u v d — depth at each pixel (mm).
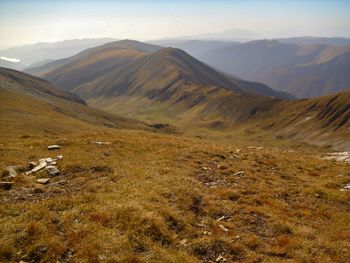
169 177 23891
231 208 20422
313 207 22625
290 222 19516
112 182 22484
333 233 18406
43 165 25891
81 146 33469
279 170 32438
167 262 13555
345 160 41250
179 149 35781
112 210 17062
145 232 15578
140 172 25000
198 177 26438
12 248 13672
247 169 30547
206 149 37125
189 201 19922
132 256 13406
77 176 24188
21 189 21422
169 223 16812
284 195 24609
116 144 35438
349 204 23812
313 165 36125
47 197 20016
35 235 14570
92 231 15023
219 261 14406
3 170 24438
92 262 13047
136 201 18391
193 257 14227
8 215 17031
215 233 16781
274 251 15664
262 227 18516
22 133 70438
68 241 14375
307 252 15859
